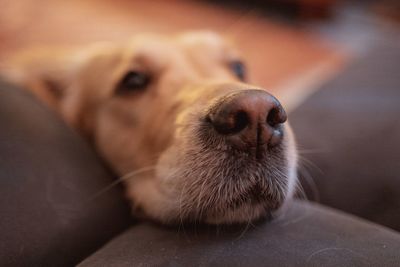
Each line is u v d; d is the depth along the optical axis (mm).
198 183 201
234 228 190
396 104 415
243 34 925
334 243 162
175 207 210
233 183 195
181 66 286
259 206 199
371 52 619
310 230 176
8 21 746
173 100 254
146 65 286
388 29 1014
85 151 229
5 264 155
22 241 162
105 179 222
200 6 1086
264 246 161
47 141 207
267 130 186
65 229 178
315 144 322
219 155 197
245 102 181
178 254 158
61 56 357
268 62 780
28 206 172
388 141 332
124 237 185
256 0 1112
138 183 249
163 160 229
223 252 157
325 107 404
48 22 801
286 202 207
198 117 211
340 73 510
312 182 283
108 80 300
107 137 289
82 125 317
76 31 790
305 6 1040
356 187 287
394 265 148
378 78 493
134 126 274
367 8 1163
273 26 998
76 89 329
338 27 1025
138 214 235
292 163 209
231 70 324
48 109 241
